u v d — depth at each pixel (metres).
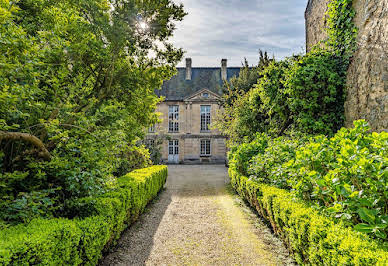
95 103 6.04
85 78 6.70
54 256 2.42
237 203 7.27
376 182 2.22
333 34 6.32
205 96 25.92
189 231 5.12
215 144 25.95
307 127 6.15
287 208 3.51
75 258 2.74
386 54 4.64
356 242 2.05
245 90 15.48
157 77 8.22
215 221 5.73
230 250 4.18
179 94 26.52
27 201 3.05
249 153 7.24
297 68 6.17
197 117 26.11
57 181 3.81
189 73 27.67
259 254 3.98
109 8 7.08
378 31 4.88
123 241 4.61
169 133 26.05
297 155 3.36
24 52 3.23
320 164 3.16
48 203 3.06
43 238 2.33
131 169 9.47
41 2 5.11
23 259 2.08
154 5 6.63
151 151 14.90
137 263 3.77
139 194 5.83
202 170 19.00
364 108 5.19
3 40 2.81
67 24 5.15
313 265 2.60
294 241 3.19
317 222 2.65
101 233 3.36
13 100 2.86
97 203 3.71
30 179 3.64
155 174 8.19
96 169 3.86
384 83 4.67
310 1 8.59
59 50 4.16
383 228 2.00
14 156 3.62
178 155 25.95
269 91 7.40
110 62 6.60
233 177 9.08
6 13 2.80
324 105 6.02
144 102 8.18
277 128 8.21
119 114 5.38
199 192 9.49
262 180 5.70
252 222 5.52
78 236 2.79
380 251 1.89
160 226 5.45
